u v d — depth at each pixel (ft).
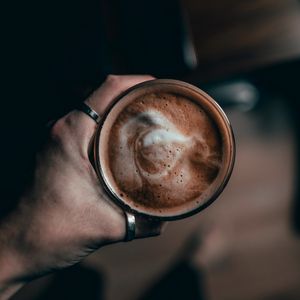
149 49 1.27
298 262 1.96
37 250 1.00
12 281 1.02
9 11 1.35
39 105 1.33
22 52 1.34
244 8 1.30
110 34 1.29
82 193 0.98
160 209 0.92
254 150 2.04
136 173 0.94
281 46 1.27
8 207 1.03
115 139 0.94
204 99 0.95
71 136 0.98
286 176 2.01
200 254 1.96
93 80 1.27
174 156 0.94
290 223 1.99
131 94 0.95
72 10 1.31
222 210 2.03
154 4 1.27
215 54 1.30
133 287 1.99
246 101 1.88
